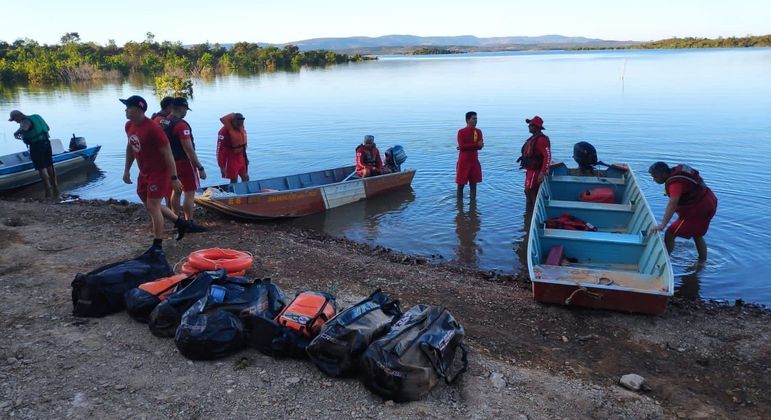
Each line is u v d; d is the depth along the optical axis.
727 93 29.66
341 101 29.80
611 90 33.00
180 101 7.46
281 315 4.46
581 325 5.62
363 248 8.73
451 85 40.16
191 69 60.84
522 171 13.90
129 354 4.38
